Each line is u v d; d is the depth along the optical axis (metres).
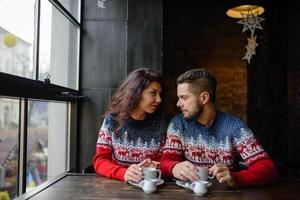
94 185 1.42
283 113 3.91
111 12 2.95
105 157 1.66
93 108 2.90
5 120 1.59
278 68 3.95
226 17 4.29
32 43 1.88
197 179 1.38
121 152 1.69
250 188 1.39
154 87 1.67
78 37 2.90
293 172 3.73
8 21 1.56
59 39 2.42
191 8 4.32
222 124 1.62
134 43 2.94
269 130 3.92
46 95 2.03
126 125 1.70
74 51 2.86
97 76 2.92
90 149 2.87
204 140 1.63
